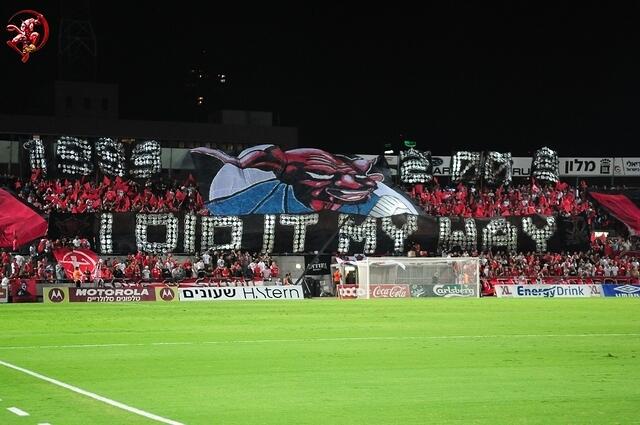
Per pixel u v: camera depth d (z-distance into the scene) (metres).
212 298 57.03
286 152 73.38
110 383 18.44
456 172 81.38
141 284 56.50
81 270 57.53
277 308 46.62
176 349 25.39
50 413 14.83
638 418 14.54
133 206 68.75
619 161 88.25
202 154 71.12
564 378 19.20
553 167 83.44
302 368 20.91
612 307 48.00
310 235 66.75
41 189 67.81
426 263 61.41
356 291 60.16
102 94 89.94
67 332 31.30
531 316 40.03
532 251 71.62
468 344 26.75
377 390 17.44
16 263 56.75
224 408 15.38
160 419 14.29
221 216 65.12
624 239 78.56
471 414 14.85
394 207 71.31
